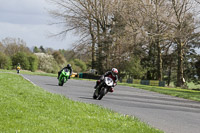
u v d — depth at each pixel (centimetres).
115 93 5569
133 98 4806
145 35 12344
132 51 13938
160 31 12975
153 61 16338
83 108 2752
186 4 12500
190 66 16800
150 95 5816
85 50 15188
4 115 2094
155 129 2080
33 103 2791
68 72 6100
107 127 2019
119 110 3084
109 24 15225
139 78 15775
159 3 13212
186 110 3675
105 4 14512
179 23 12231
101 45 14775
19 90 3909
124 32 13538
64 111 2494
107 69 14912
